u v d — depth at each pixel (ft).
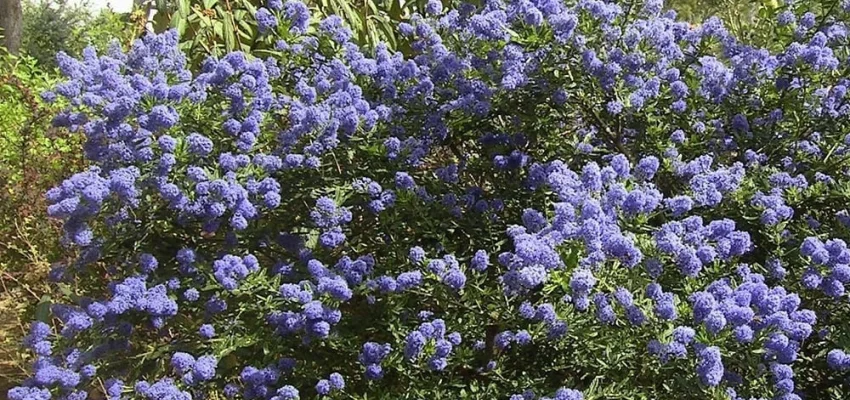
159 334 8.93
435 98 9.33
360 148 8.86
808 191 8.77
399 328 8.20
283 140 8.63
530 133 9.45
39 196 12.32
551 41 8.54
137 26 13.71
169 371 8.71
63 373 8.05
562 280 6.73
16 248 11.96
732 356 7.04
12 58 17.31
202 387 8.57
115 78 8.29
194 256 8.52
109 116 8.10
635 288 7.00
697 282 7.31
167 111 8.07
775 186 8.77
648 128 9.15
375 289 8.21
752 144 9.51
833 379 8.43
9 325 12.37
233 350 8.33
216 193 7.91
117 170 7.91
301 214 9.16
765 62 9.45
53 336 8.88
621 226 7.34
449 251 8.75
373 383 8.28
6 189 12.36
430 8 9.79
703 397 6.84
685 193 8.36
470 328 8.27
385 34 13.30
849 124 9.29
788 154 9.52
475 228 8.93
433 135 9.24
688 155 9.50
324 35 9.73
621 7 9.30
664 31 8.96
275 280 8.09
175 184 8.09
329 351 8.62
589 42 8.82
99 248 8.53
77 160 12.51
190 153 8.09
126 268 8.88
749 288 6.98
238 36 12.30
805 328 6.84
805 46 9.25
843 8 9.61
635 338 6.99
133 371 8.45
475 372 8.44
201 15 12.42
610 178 7.57
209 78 8.77
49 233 12.08
